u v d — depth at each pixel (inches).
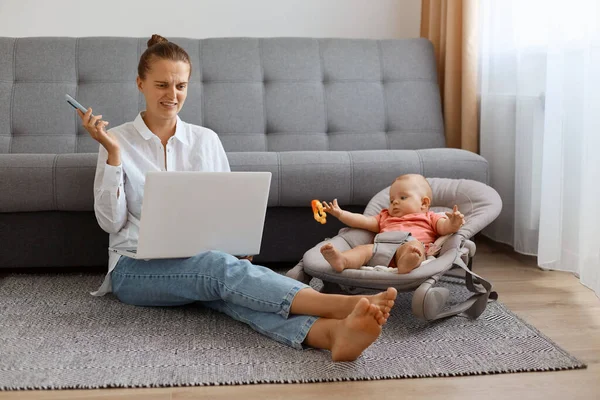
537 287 101.2
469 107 128.8
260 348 74.9
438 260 84.0
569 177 102.8
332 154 107.8
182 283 82.0
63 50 126.1
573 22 100.4
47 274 104.7
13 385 65.7
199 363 71.1
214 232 82.8
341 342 69.9
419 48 135.4
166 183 77.7
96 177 87.0
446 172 108.0
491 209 95.0
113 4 141.5
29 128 121.1
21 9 139.3
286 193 104.6
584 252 95.6
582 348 78.0
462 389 66.7
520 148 114.7
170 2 142.9
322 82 131.5
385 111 130.7
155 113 88.6
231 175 80.4
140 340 77.2
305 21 147.6
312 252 89.2
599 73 92.9
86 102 123.4
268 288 75.6
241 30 145.9
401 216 96.0
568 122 102.3
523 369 71.1
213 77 128.3
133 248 86.6
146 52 88.0
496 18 124.0
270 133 127.7
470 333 80.9
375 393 65.6
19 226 102.0
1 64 123.5
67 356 72.6
